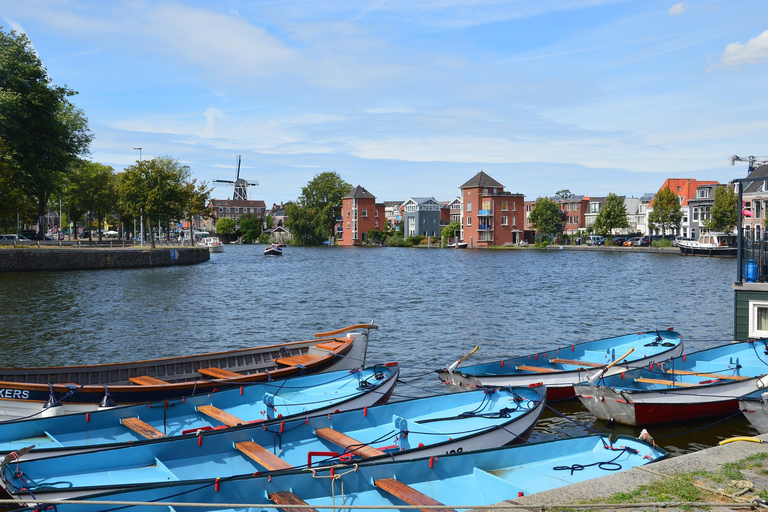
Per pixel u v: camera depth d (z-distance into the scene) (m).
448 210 143.50
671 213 95.75
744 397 11.04
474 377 13.23
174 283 43.62
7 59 44.75
